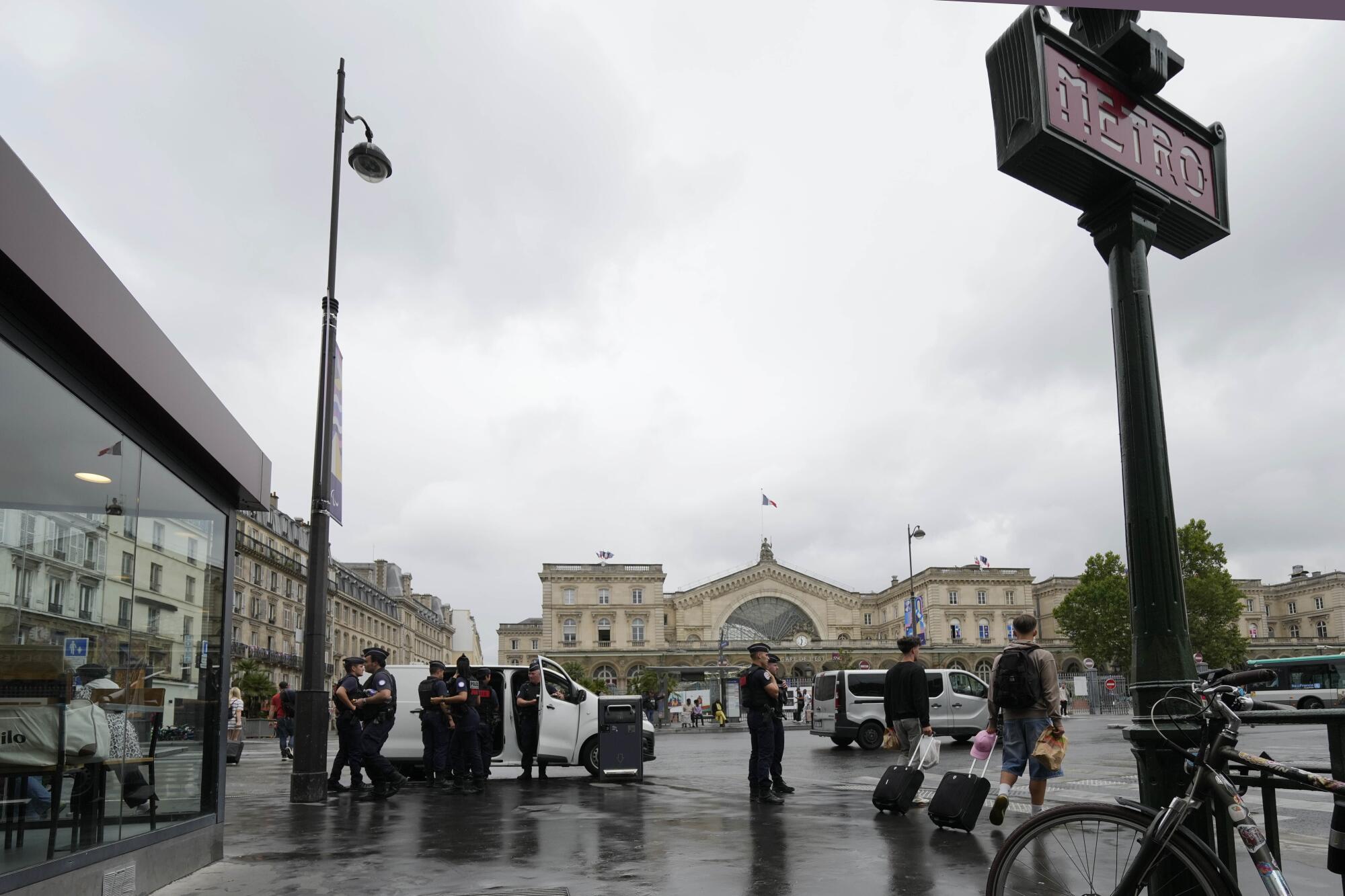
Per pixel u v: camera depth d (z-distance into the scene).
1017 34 4.10
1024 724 9.07
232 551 8.19
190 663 7.30
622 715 15.21
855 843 8.07
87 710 5.74
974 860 7.23
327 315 13.83
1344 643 97.19
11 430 4.86
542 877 6.79
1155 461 4.28
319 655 12.71
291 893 6.41
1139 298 4.43
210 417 7.15
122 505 6.12
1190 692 4.04
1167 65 4.45
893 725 11.24
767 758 11.39
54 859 5.33
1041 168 4.26
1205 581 58.88
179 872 6.92
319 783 12.37
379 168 15.41
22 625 5.05
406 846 8.37
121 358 5.51
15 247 4.30
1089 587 63.47
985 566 90.44
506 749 16.06
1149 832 3.67
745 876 6.69
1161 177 4.55
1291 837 8.19
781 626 93.62
